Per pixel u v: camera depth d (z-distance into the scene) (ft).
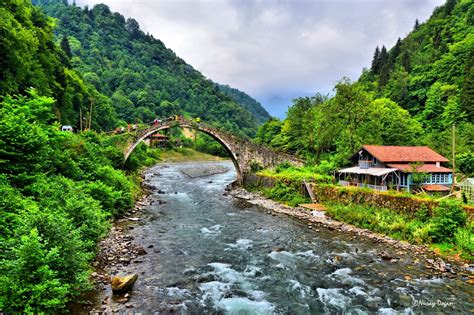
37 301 25.73
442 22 290.15
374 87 255.91
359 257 53.21
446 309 35.94
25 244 25.95
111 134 123.44
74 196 47.42
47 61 125.39
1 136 42.63
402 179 88.53
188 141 334.24
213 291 39.65
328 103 138.62
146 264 46.83
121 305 33.78
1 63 83.51
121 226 68.13
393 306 36.70
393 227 65.00
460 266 48.88
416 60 257.34
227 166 245.04
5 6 107.34
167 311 33.63
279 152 146.51
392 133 144.56
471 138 126.21
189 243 59.26
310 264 49.96
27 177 44.32
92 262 44.11
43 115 62.69
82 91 185.37
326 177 107.45
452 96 167.94
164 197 111.45
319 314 34.81
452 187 83.10
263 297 38.60
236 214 86.94
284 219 81.10
